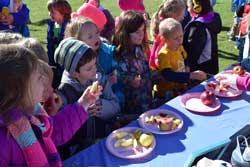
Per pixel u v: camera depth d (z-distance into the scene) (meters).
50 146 2.07
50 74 2.32
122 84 3.79
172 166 2.35
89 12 4.26
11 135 1.79
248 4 5.74
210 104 3.02
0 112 1.73
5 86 1.65
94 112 3.01
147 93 3.92
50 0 5.15
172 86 4.03
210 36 4.32
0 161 1.76
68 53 2.99
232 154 2.25
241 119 2.87
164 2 4.72
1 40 2.25
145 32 3.94
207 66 4.43
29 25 8.57
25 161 1.84
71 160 2.40
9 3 4.96
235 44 6.91
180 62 4.04
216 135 2.67
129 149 2.50
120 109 3.72
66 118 2.40
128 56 3.73
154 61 4.29
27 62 1.69
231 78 3.33
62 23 5.08
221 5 9.70
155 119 2.80
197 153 2.25
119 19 3.72
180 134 2.68
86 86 3.12
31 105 1.80
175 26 3.85
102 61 3.67
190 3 4.47
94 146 2.55
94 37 3.47
